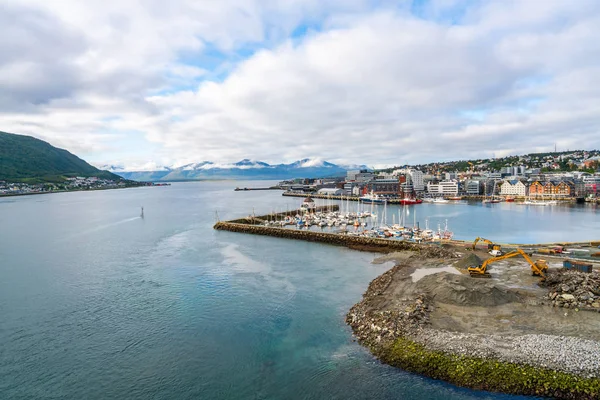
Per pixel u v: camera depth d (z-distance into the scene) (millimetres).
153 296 67812
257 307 61844
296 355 46094
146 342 50594
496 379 37812
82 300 66125
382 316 52125
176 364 45125
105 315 59531
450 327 47688
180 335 52469
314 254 102625
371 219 178750
